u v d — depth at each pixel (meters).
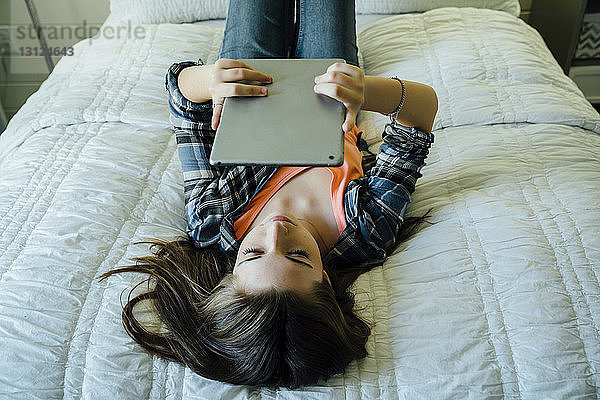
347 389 0.86
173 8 1.80
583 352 0.87
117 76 1.48
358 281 1.03
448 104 1.36
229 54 1.37
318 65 0.97
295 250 0.92
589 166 1.17
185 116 1.13
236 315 0.87
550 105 1.34
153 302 0.95
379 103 1.05
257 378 0.86
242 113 0.90
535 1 2.33
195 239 1.09
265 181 1.13
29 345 0.87
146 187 1.18
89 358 0.87
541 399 0.84
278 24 1.40
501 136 1.28
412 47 1.55
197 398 0.85
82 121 1.37
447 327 0.91
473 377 0.85
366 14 1.83
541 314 0.90
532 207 1.08
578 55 2.11
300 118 0.89
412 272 1.01
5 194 1.15
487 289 0.96
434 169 1.22
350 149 1.21
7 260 1.00
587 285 0.94
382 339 0.92
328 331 0.87
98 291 0.95
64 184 1.16
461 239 1.04
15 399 0.83
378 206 1.08
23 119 1.42
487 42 1.53
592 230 1.02
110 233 1.05
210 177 1.15
